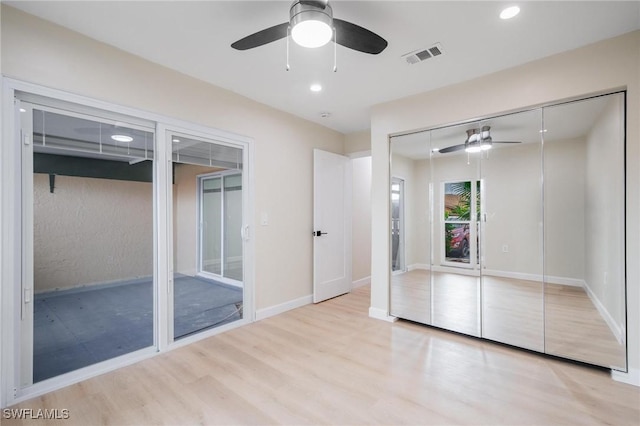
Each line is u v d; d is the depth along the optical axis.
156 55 2.39
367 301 4.07
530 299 2.70
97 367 2.21
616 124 2.21
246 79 2.81
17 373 1.88
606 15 1.88
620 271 2.19
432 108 3.01
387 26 2.00
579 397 1.90
